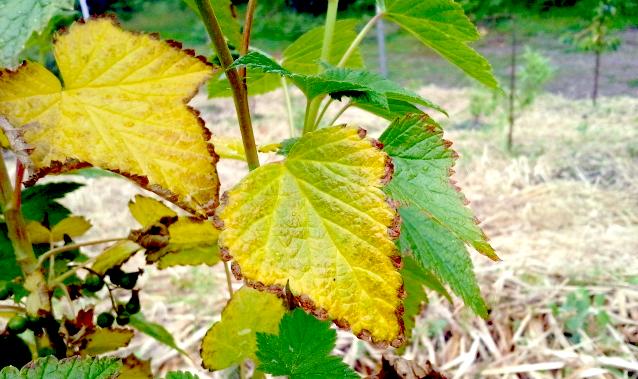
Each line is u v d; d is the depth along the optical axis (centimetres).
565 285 61
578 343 52
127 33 17
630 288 59
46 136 16
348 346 54
